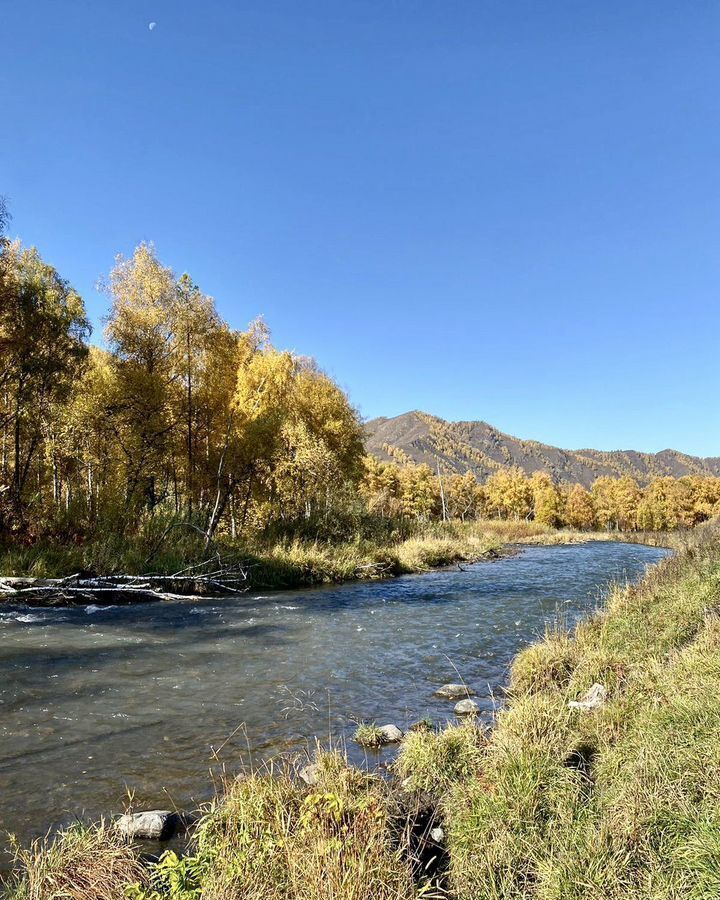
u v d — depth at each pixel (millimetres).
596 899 3119
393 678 8641
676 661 6773
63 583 14695
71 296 20406
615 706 5961
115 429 20594
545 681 7898
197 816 4641
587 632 9703
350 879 3246
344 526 27438
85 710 7000
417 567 25047
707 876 3064
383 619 13281
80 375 19812
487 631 12000
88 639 10609
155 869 3746
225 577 18125
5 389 18984
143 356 21406
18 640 10352
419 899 3322
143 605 14734
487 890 3457
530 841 3809
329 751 5531
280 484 28000
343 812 3967
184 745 6043
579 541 55312
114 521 19344
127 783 5199
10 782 5176
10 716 6730
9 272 17828
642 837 3561
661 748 4602
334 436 32125
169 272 21875
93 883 3506
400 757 5492
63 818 4602
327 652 10125
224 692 7832
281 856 3576
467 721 6137
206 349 22688
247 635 11367
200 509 22688
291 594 17547
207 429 23531
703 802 3738
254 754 5855
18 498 18094
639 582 14883
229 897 3221
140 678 8352
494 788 4480
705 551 15227
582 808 4137
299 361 32531
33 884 3477
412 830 4230
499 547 36500
